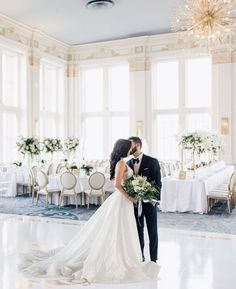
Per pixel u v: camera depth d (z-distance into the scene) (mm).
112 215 3863
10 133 12023
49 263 4043
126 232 3840
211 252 4664
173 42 12523
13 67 12164
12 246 4957
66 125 14281
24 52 12117
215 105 12039
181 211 7465
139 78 13047
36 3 9953
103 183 7895
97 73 14250
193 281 3670
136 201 3885
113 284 3547
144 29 12219
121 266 3719
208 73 12594
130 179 3912
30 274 3807
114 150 3947
